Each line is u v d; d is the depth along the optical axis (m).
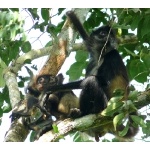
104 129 11.27
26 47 12.32
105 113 8.60
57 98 11.94
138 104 9.52
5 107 13.05
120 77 12.16
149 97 9.55
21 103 10.76
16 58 12.13
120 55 12.87
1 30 10.45
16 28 10.33
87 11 11.89
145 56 11.34
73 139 11.42
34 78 11.93
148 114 9.59
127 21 11.81
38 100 10.98
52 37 12.53
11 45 12.45
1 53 12.71
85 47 13.06
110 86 12.05
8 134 10.05
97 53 12.73
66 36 11.29
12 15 10.43
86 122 10.05
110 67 12.33
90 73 12.76
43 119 10.69
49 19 13.14
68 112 11.94
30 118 10.62
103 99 11.59
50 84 11.52
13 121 10.49
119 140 11.33
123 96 8.71
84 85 11.62
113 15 12.73
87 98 11.54
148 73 11.78
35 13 12.52
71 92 12.38
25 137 10.34
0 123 12.02
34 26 12.71
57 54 11.29
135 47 13.16
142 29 11.69
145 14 11.65
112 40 12.73
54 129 9.03
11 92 11.09
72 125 9.94
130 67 11.91
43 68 11.62
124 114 8.55
